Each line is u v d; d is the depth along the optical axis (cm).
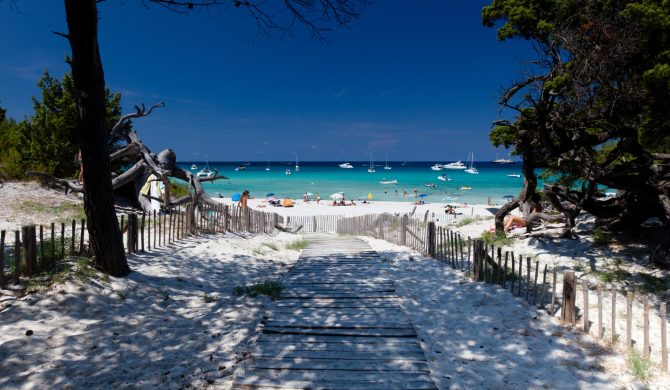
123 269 773
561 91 1001
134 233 962
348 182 9044
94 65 707
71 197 1748
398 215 1725
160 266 905
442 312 704
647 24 814
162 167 1873
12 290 600
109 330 546
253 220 1738
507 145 1381
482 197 5500
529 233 1488
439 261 1134
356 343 549
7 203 1438
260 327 607
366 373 461
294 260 1196
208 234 1366
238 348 527
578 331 618
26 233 648
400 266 1075
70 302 592
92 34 688
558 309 721
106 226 741
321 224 2861
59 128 1953
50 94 2017
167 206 1811
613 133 1047
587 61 882
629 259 1109
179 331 571
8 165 1884
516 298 766
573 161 1216
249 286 836
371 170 15038
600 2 913
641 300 849
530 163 1270
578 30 932
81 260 734
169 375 444
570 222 1346
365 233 2041
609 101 959
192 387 425
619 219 1302
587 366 502
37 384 397
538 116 1080
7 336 481
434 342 571
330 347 534
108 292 670
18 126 2275
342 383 437
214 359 493
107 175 741
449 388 441
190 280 845
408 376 456
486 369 491
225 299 734
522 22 1030
